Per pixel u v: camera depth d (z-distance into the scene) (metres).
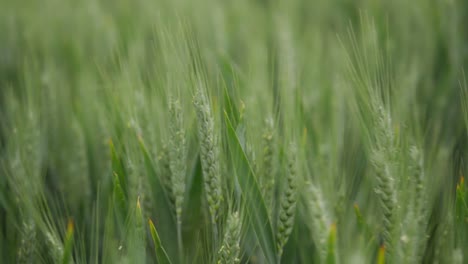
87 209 0.82
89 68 1.00
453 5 1.03
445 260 0.73
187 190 0.74
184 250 0.75
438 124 0.87
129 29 1.11
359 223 0.72
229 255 0.70
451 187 0.74
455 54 1.00
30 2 1.33
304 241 0.76
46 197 0.83
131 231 0.70
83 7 1.26
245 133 0.74
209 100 0.73
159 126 0.79
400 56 1.02
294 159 0.72
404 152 0.72
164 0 1.25
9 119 0.88
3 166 0.81
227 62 0.81
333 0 1.35
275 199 0.77
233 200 0.74
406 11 1.10
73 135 0.86
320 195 0.76
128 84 0.81
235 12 1.31
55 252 0.73
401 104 0.82
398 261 0.70
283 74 0.86
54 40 1.20
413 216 0.71
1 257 0.78
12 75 1.07
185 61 0.73
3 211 0.81
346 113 0.89
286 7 1.25
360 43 1.04
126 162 0.77
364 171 0.80
